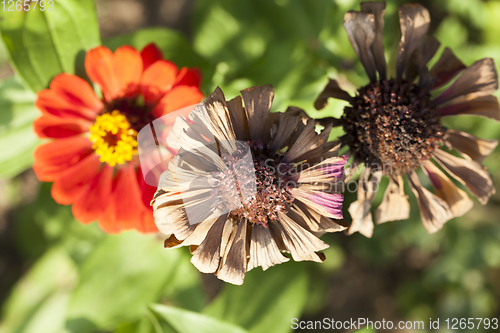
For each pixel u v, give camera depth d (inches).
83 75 11.1
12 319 13.9
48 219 13.9
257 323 12.1
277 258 9.7
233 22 13.7
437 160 10.8
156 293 12.2
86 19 10.9
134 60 10.3
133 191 10.7
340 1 13.1
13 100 11.5
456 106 10.8
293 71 12.7
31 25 10.7
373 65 10.6
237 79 12.5
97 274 12.1
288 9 13.3
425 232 14.7
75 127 10.6
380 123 10.5
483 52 14.0
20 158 11.6
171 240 9.3
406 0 14.4
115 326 12.4
